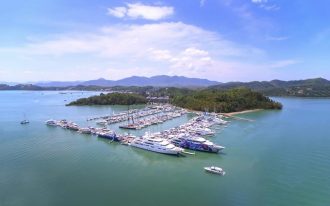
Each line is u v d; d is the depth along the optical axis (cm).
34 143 13225
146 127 18162
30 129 16888
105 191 7862
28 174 9088
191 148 12088
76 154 11375
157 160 10625
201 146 11769
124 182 8506
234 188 8031
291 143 12912
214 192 7781
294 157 10744
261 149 11906
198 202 7225
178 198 7450
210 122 18725
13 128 17188
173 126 18588
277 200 7275
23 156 11031
